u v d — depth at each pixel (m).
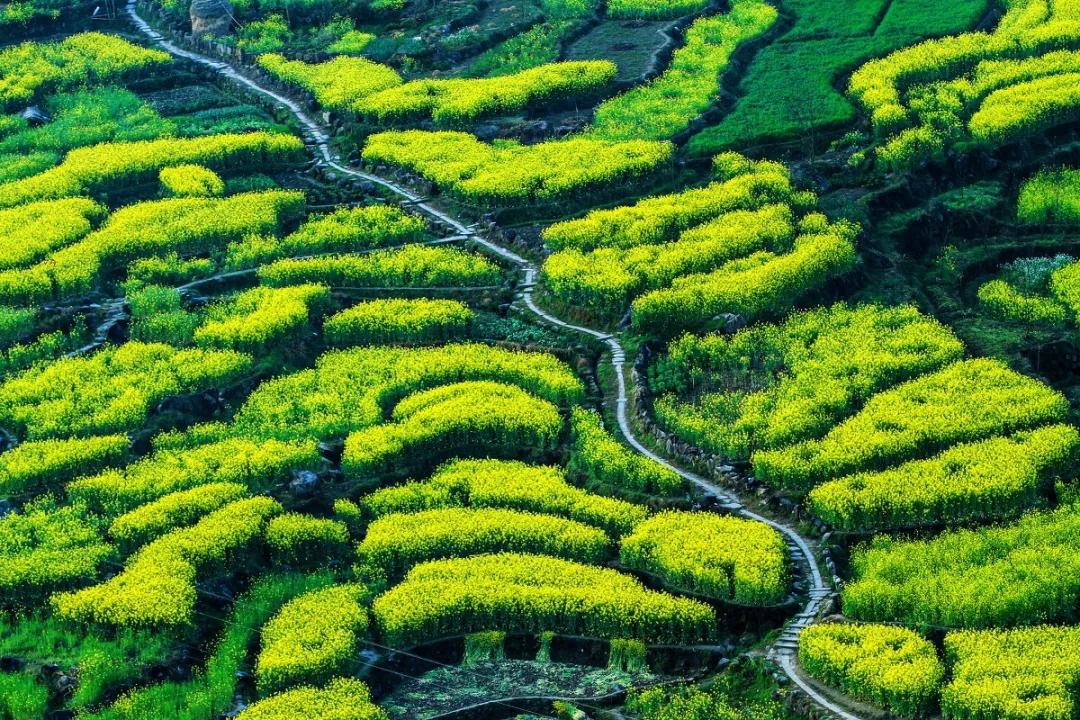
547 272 84.00
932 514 64.12
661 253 84.69
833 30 116.25
